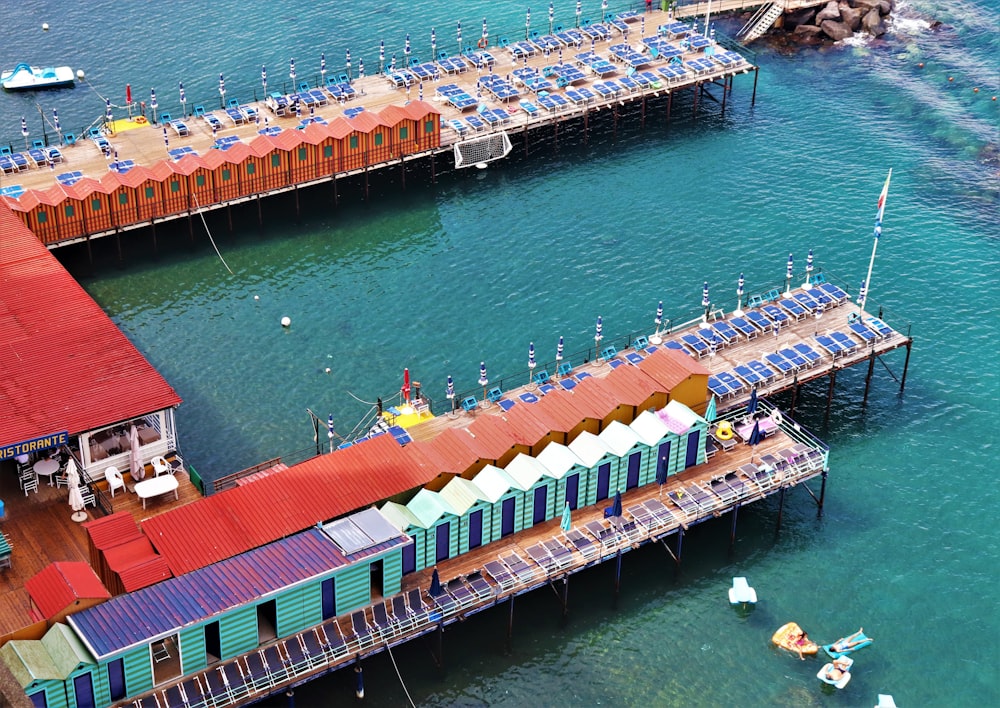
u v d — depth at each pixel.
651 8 166.38
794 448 97.69
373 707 82.62
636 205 132.12
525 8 168.50
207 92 147.88
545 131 144.62
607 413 94.62
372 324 115.50
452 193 133.88
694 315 116.88
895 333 108.31
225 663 79.12
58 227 119.19
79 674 74.06
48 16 163.12
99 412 92.38
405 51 156.00
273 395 107.62
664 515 91.44
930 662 87.06
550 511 91.44
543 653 86.69
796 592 91.69
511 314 116.88
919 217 130.75
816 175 137.25
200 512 85.19
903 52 160.38
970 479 101.25
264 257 123.56
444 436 92.38
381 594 84.81
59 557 85.88
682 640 88.00
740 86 154.00
